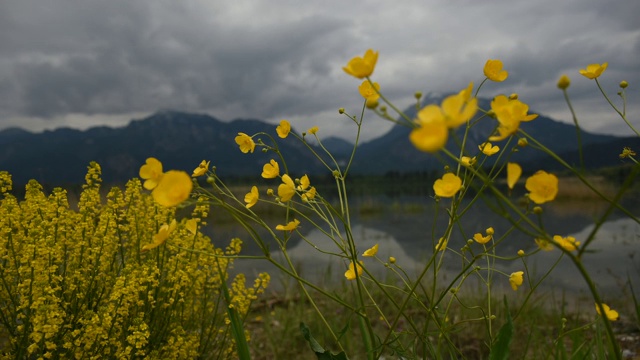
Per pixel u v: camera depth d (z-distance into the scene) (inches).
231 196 60.6
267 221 765.9
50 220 96.3
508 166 36.5
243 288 103.0
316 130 73.7
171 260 98.2
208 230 685.3
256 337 161.8
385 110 35.7
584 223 705.6
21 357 80.9
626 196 1162.0
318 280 255.9
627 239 472.1
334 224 66.7
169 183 45.8
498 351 53.7
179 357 97.2
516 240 527.2
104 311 81.2
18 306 87.9
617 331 149.9
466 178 35.0
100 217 97.7
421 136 26.6
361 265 61.9
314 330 163.8
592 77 60.7
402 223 815.1
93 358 79.0
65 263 94.6
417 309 174.6
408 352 65.7
